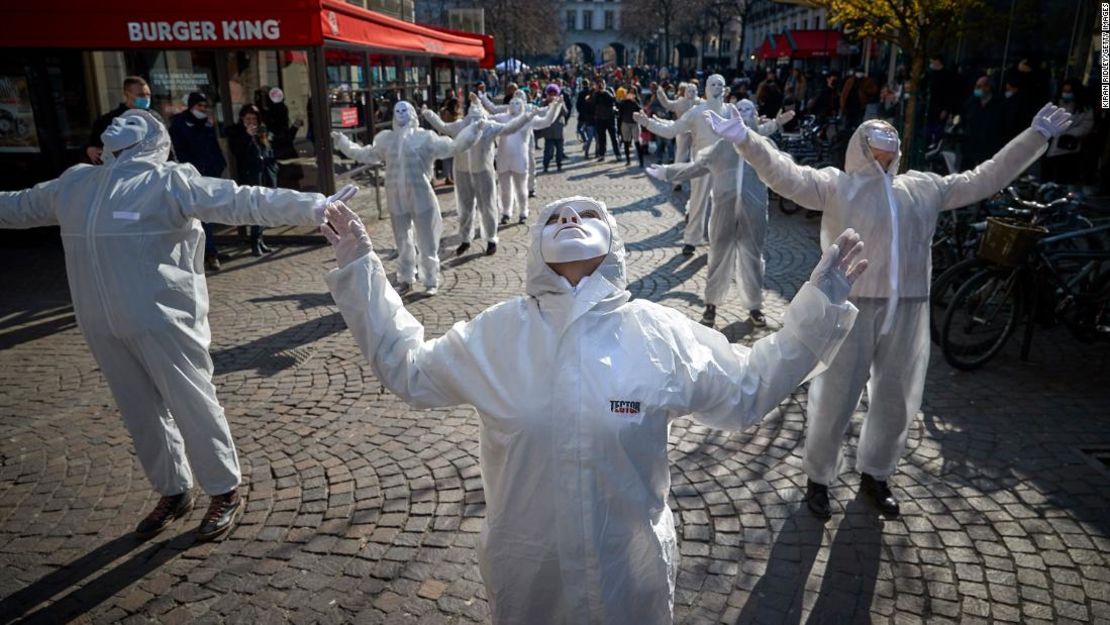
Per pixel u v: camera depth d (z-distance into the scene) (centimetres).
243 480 401
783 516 363
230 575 326
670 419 188
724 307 684
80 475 412
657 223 1049
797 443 431
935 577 318
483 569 197
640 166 1630
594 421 174
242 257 898
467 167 867
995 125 1005
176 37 851
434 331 642
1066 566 324
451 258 888
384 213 1162
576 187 1378
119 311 315
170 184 316
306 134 969
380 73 1196
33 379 546
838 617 297
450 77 1683
